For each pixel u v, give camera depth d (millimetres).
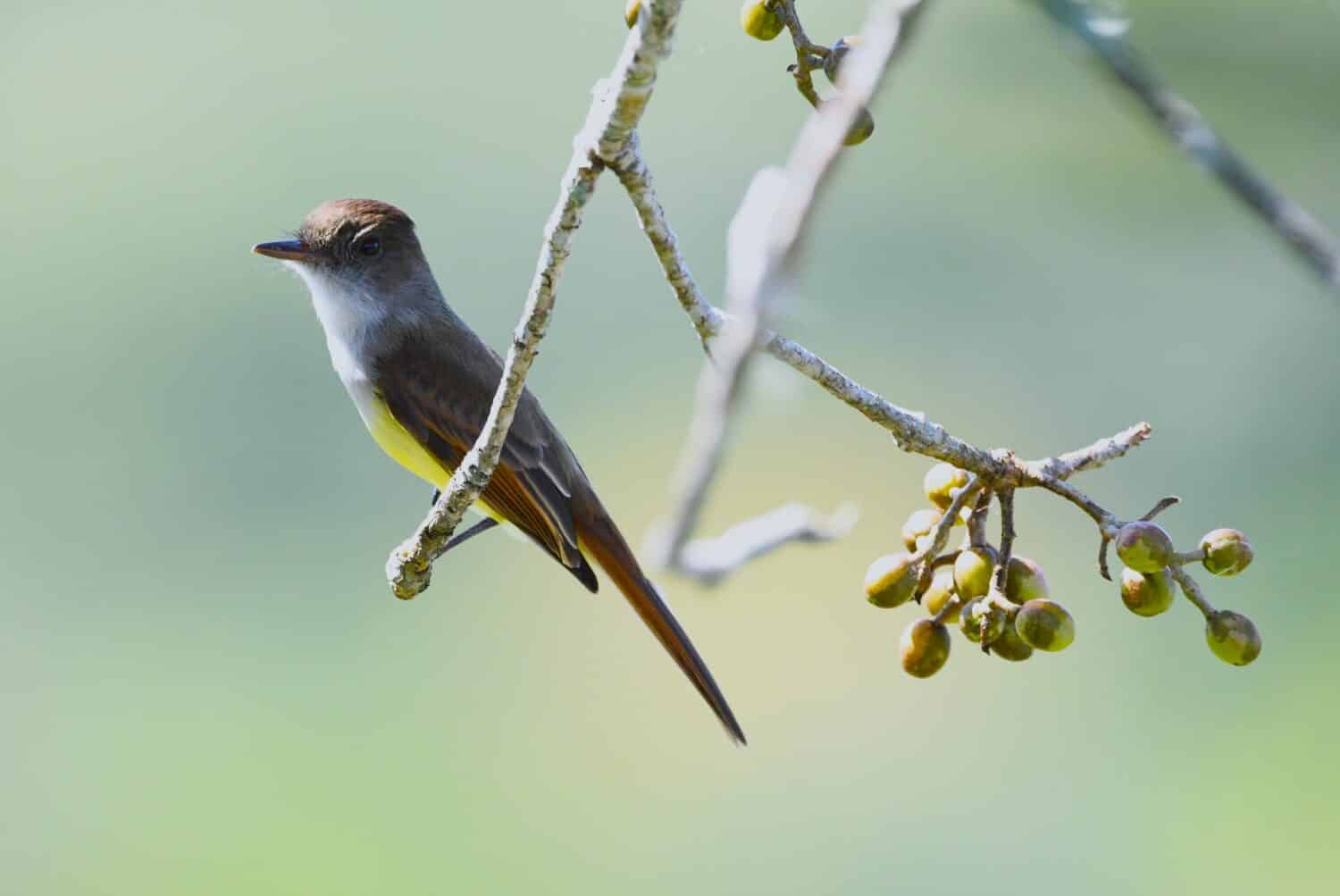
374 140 14398
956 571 4105
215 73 14641
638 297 14086
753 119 13414
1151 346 12336
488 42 14359
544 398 14047
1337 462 11719
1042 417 12688
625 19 3469
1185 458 12148
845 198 12883
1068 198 9781
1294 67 6770
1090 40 3416
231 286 14219
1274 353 11805
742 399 2703
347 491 13727
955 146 11469
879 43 2793
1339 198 6977
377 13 14531
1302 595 11555
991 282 12766
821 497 12953
